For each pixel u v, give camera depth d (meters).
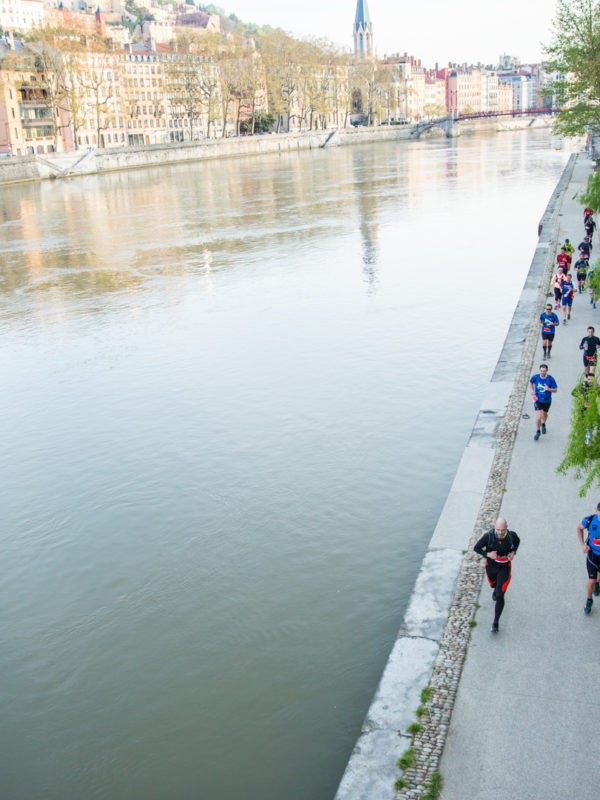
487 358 33.81
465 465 20.61
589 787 10.87
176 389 33.06
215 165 171.25
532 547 16.66
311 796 13.10
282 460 25.53
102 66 180.50
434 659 13.52
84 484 25.14
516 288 45.84
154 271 59.53
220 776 13.66
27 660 17.08
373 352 35.72
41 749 14.63
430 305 43.28
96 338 42.12
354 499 22.69
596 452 14.84
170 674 16.20
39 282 58.09
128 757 14.23
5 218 97.38
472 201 87.31
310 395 31.00
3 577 20.38
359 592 18.36
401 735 11.98
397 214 80.94
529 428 22.67
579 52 72.75
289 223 80.06
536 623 14.27
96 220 91.69
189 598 18.75
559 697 12.47
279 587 18.80
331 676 15.73
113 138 193.50
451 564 16.25
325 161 170.00
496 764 11.32
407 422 27.73
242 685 15.71
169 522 22.34
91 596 19.25
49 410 31.94
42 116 163.25
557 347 29.56
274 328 41.12
